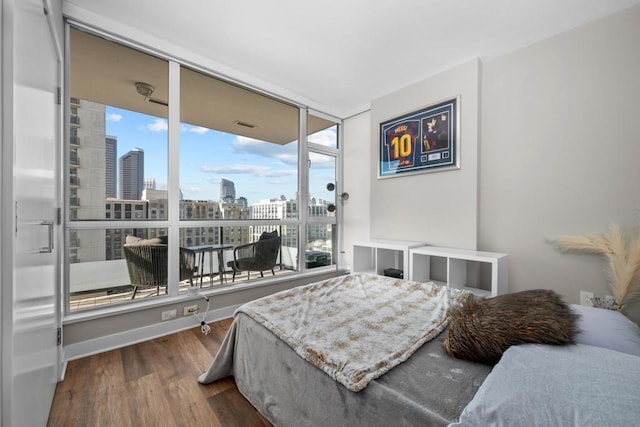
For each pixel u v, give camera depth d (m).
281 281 3.34
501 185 2.64
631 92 2.01
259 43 2.50
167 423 1.39
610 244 2.03
